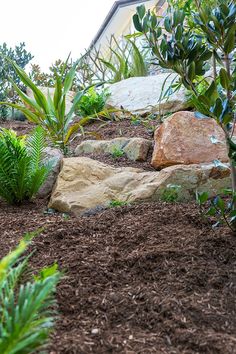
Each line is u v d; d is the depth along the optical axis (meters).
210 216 2.41
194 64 2.16
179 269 1.84
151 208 2.58
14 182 2.82
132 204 2.75
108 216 2.48
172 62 2.19
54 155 3.25
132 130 4.34
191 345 1.35
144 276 1.83
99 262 1.91
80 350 1.29
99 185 2.94
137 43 7.82
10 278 1.26
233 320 1.52
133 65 6.18
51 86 7.25
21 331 0.96
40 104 3.89
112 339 1.37
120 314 1.53
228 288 1.72
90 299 1.61
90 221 2.41
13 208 2.86
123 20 8.88
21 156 2.77
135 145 3.56
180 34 2.14
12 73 6.54
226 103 2.05
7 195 2.87
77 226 2.32
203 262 1.91
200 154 3.16
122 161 3.53
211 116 2.08
